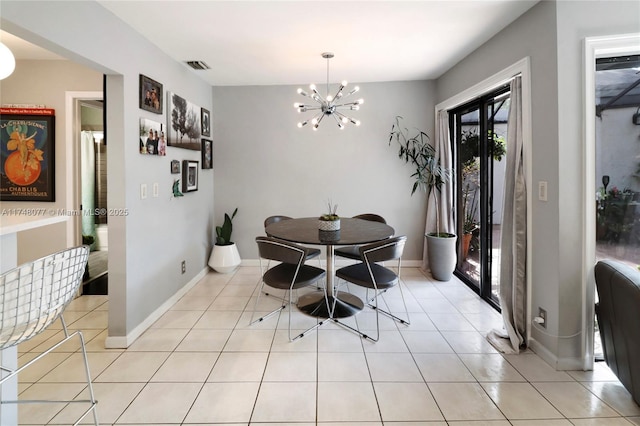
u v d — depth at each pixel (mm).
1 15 1582
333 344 2564
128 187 2541
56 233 3455
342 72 3955
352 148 4508
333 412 1832
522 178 2498
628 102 2186
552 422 1760
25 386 2045
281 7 2363
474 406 1880
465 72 3459
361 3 2324
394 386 2057
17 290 1157
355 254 3383
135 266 2645
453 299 3455
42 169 3406
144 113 2791
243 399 1935
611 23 2080
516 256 2514
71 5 1986
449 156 4074
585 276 2168
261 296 3555
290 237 2852
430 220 4305
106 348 2504
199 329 2807
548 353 2297
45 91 3393
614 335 1932
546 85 2238
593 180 2146
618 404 1891
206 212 4324
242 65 3625
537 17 2318
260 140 4535
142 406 1877
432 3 2330
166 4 2279
